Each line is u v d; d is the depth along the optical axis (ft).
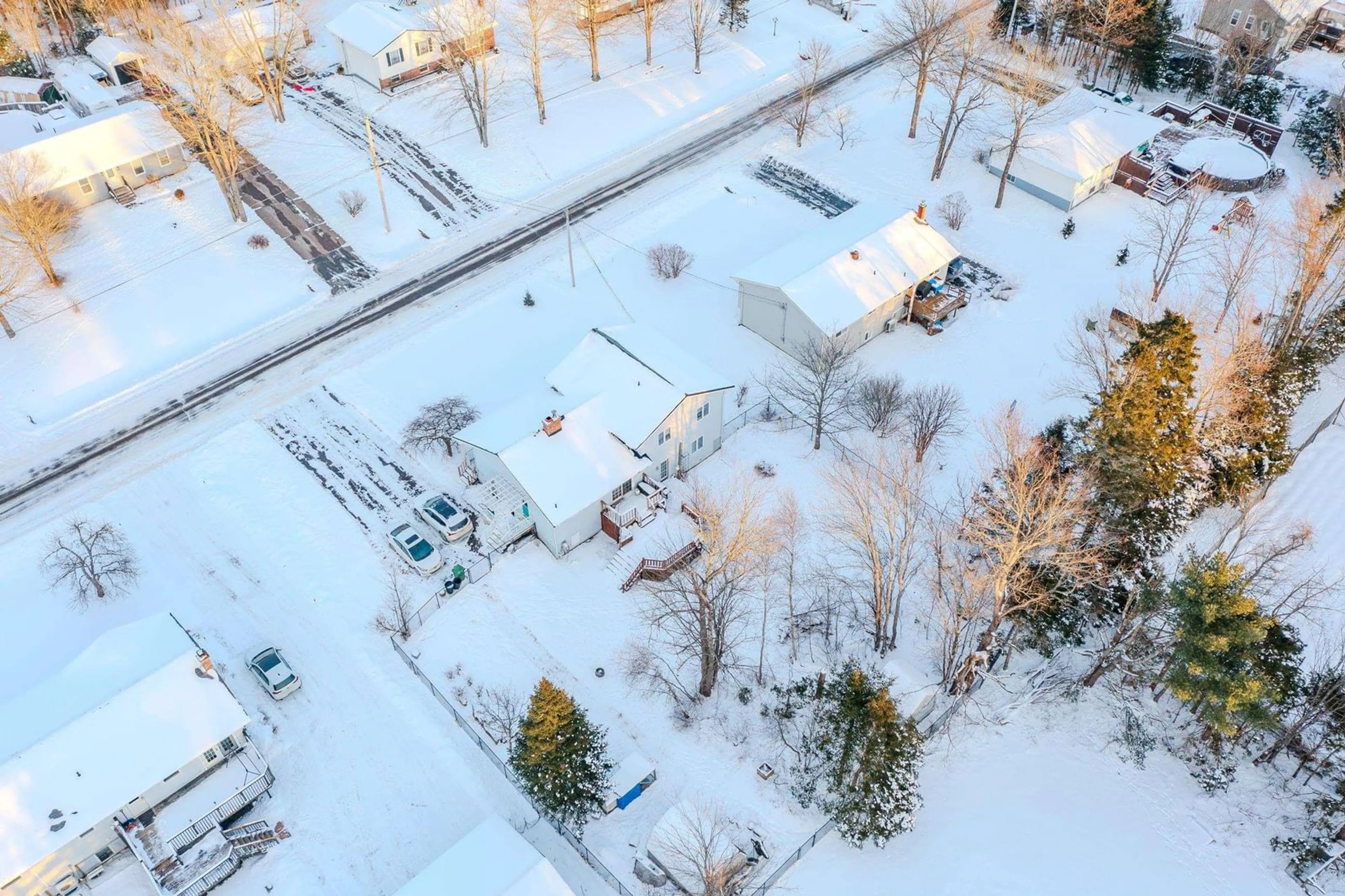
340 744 151.94
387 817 143.74
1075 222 249.96
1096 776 146.00
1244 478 173.06
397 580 173.06
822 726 145.07
